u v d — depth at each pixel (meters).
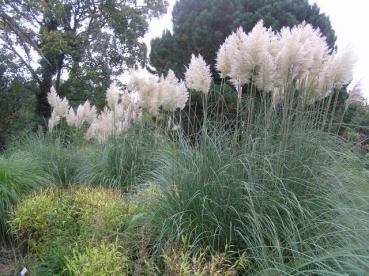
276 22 10.27
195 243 3.81
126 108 8.57
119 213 4.82
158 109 7.50
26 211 5.25
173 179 4.60
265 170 4.12
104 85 21.39
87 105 9.65
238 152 4.46
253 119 5.04
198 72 5.10
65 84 22.17
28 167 7.42
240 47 4.59
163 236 4.00
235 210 3.87
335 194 4.09
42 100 20.38
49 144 9.02
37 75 20.53
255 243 3.60
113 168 7.20
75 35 21.69
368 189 4.60
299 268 3.15
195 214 4.10
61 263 4.12
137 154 7.38
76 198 5.43
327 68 4.98
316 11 11.60
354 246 3.20
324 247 3.40
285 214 3.85
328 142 4.91
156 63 12.55
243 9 11.38
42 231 5.00
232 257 3.71
